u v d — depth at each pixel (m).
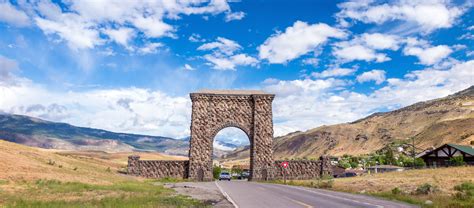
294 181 56.19
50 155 53.78
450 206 18.89
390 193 27.75
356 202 21.64
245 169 139.00
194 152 62.94
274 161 64.31
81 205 17.94
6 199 20.31
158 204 19.38
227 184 45.56
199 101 65.12
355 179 52.69
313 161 65.62
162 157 196.12
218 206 19.66
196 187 37.75
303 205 20.00
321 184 41.88
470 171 50.00
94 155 179.88
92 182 35.06
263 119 64.88
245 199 23.80
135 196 24.06
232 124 64.88
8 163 35.41
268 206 19.62
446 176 44.56
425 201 21.27
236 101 65.75
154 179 60.03
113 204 18.67
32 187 26.92
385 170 104.19
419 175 50.44
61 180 32.59
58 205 17.66
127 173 62.19
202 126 64.12
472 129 192.50
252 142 64.38
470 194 23.55
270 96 65.56
